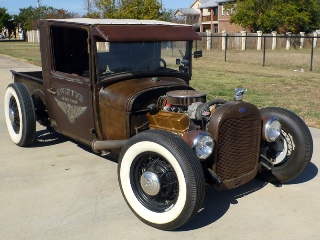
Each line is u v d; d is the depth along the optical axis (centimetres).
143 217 371
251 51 3141
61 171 505
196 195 333
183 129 404
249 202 422
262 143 435
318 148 601
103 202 421
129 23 460
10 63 1952
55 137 645
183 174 333
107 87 452
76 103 486
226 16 5419
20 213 397
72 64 541
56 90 520
